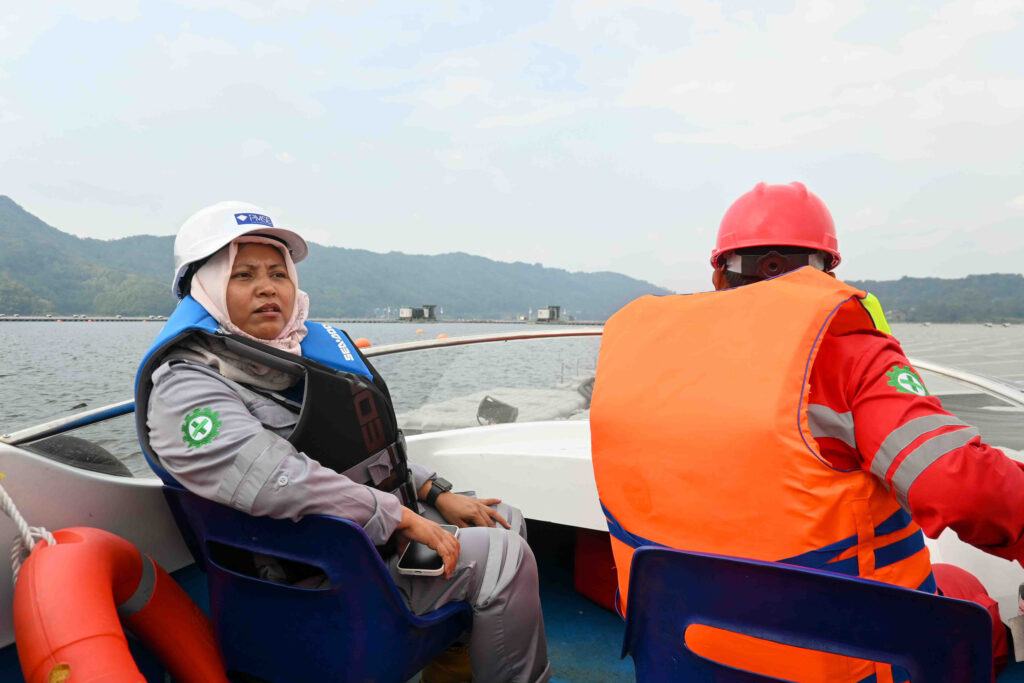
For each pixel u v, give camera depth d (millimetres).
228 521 1212
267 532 1175
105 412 1693
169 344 1276
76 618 941
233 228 1387
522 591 1390
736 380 842
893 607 708
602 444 1005
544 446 2311
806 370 799
